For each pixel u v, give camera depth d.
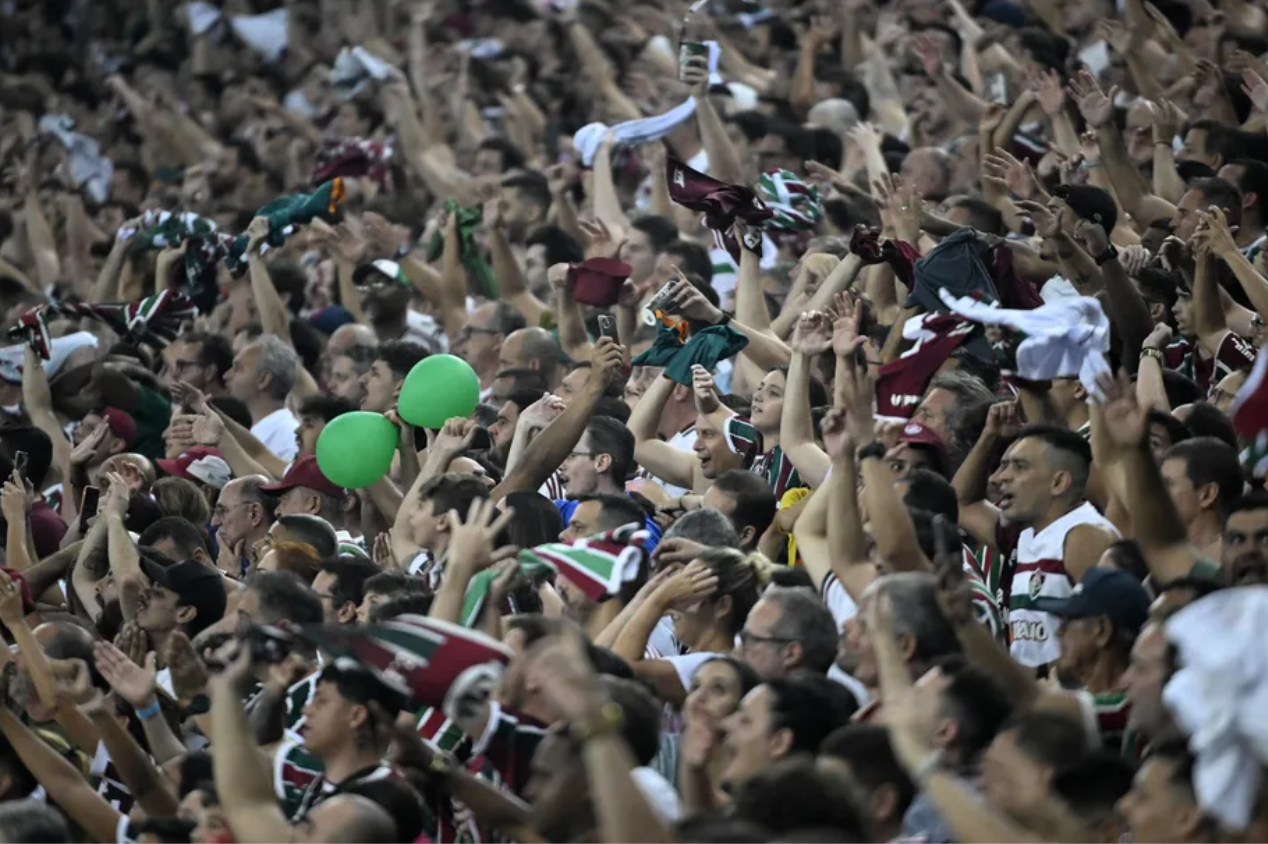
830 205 42.38
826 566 26.08
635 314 40.50
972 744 20.50
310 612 26.67
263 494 35.06
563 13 65.19
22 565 33.72
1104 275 31.53
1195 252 32.50
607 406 34.81
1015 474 26.88
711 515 27.52
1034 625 26.62
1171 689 18.61
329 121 67.44
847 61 57.56
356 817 20.77
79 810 25.44
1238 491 26.27
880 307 37.00
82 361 44.50
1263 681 18.25
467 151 60.75
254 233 45.56
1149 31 49.06
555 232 46.28
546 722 21.77
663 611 25.19
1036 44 49.09
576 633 21.95
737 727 21.38
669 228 42.50
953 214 37.56
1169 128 40.66
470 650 22.05
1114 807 19.39
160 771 25.20
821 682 21.64
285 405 42.84
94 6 81.88
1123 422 24.20
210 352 42.84
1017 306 30.64
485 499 28.88
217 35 76.31
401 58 68.00
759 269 36.56
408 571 29.77
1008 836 18.84
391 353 38.12
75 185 60.62
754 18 61.59
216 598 29.55
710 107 44.41
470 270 47.75
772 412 31.69
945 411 30.38
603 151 47.25
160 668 29.31
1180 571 24.08
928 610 22.09
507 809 21.41
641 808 17.86
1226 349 32.25
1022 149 42.41
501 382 37.31
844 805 17.92
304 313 50.69
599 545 24.62
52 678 27.27
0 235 60.72
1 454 38.00
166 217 48.41
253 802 22.09
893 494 23.95
